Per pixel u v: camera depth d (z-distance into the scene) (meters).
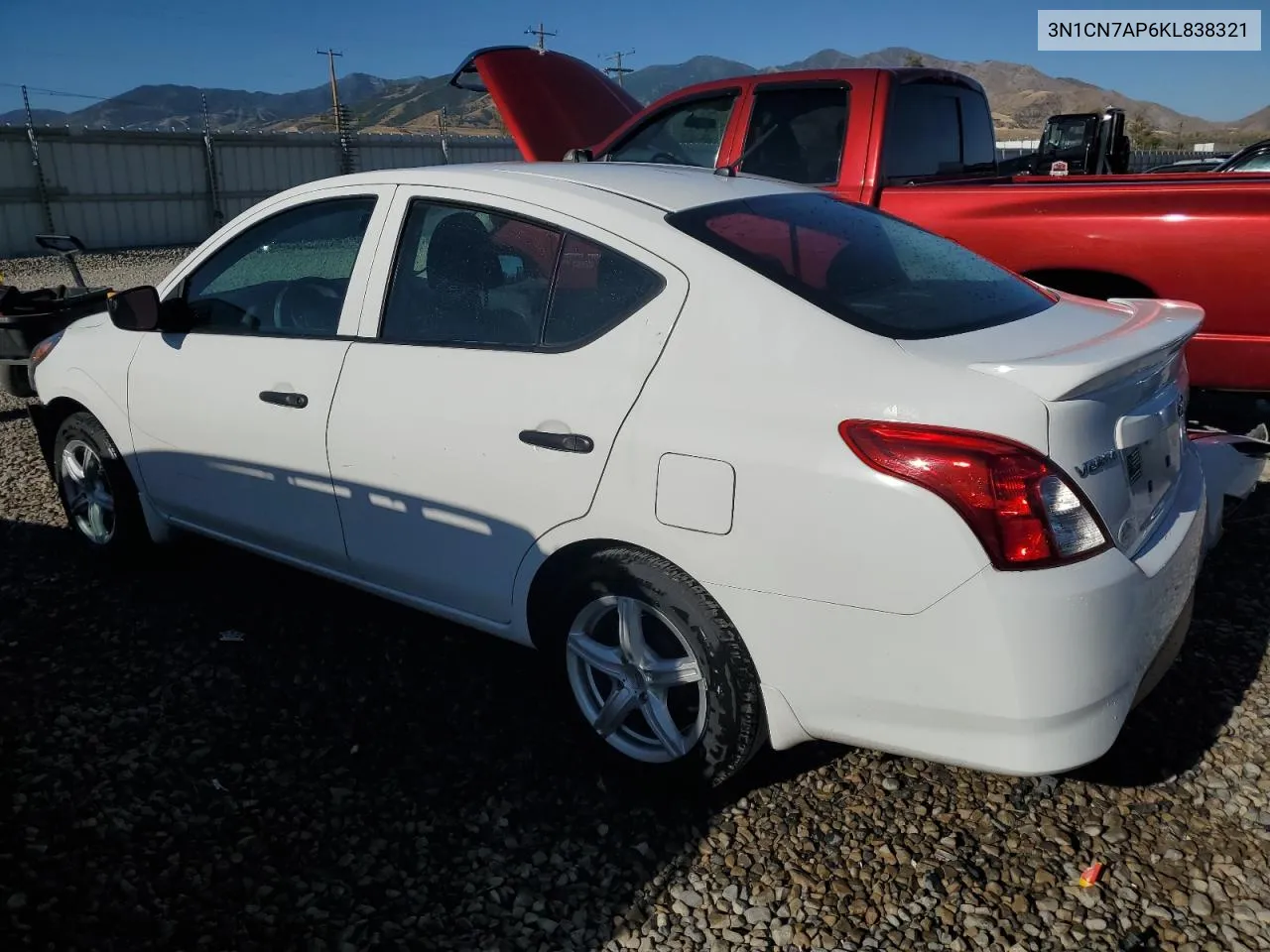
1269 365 4.66
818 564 2.34
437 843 2.65
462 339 3.00
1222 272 4.62
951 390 2.26
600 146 6.34
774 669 2.49
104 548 4.23
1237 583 3.96
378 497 3.15
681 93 6.03
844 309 2.52
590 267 2.79
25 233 21.75
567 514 2.72
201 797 2.81
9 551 4.48
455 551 3.02
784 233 2.87
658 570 2.61
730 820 2.72
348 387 3.18
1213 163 15.31
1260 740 2.99
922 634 2.26
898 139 5.56
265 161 25.83
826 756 2.99
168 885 2.48
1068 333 2.67
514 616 2.97
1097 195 4.84
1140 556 2.45
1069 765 2.26
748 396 2.45
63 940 2.29
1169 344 2.52
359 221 3.36
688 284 2.62
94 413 4.04
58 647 3.62
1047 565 2.20
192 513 3.83
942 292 2.83
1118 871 2.50
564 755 3.01
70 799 2.78
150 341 3.83
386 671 3.46
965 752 2.32
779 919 2.39
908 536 2.23
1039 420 2.20
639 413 2.58
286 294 3.50
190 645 3.63
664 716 2.76
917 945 2.30
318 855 2.60
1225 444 3.68
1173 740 3.01
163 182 23.98
